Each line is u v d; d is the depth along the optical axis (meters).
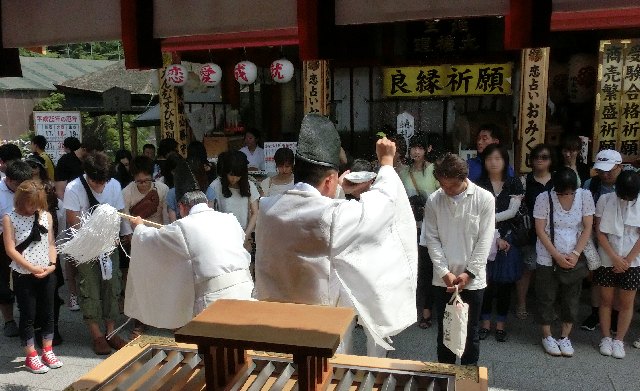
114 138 18.52
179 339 1.53
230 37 5.85
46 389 3.84
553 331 4.79
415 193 4.98
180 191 3.13
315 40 2.73
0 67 3.49
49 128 8.66
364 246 1.87
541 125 6.09
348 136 8.39
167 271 2.86
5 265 4.68
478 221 3.33
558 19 4.41
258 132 8.05
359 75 8.19
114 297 4.48
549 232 4.28
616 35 7.02
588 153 6.32
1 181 4.58
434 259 3.45
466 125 7.47
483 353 4.36
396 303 1.93
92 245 2.92
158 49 3.17
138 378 1.84
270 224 1.91
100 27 3.18
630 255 4.12
